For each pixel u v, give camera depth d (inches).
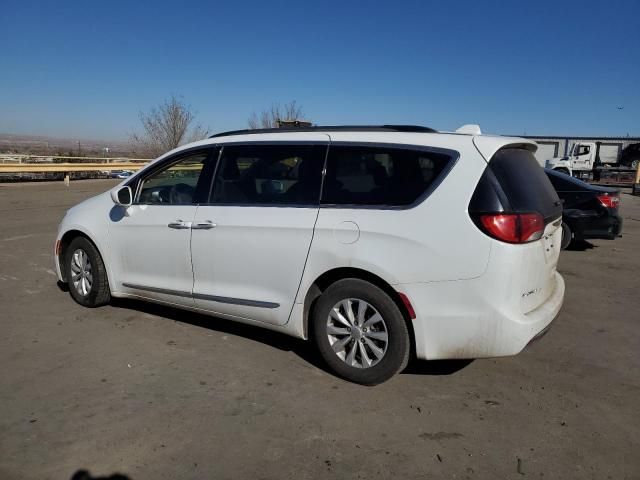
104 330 190.4
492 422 130.7
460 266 132.0
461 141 140.5
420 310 136.6
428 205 136.7
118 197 188.1
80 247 211.9
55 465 110.9
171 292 182.4
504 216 130.7
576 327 202.5
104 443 118.9
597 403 141.3
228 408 135.6
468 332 133.3
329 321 151.6
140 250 189.6
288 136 164.7
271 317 160.6
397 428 127.3
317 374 156.5
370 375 146.3
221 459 114.1
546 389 148.9
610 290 259.4
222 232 166.6
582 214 358.9
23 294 235.0
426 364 165.2
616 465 113.6
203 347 176.1
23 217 512.7
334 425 128.3
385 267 138.8
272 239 156.7
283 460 114.2
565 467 112.7
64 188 952.3
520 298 133.4
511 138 145.8
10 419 128.3
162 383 149.1
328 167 153.8
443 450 118.5
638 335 194.1
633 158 1421.0
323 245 147.9
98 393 142.4
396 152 145.6
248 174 167.8
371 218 142.6
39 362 161.9
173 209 180.7
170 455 115.0
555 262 157.5
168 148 1311.5
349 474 109.7
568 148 1568.7
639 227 517.7
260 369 159.5
